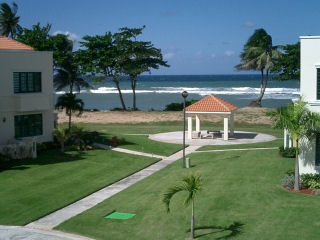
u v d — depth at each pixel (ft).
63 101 97.60
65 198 60.29
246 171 73.15
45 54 91.50
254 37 199.72
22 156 82.53
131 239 44.80
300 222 47.16
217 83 591.78
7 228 48.52
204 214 51.34
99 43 189.26
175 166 83.20
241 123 154.20
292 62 186.91
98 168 79.56
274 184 63.26
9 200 58.65
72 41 202.59
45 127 93.25
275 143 109.40
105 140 108.17
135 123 157.48
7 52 83.35
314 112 61.00
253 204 54.03
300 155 63.16
